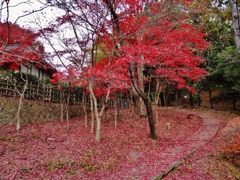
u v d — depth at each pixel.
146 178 4.41
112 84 6.84
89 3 6.55
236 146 5.66
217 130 9.46
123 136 8.44
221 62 13.59
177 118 13.08
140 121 11.72
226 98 19.61
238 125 7.89
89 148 6.62
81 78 6.82
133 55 6.34
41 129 9.01
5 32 6.99
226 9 15.41
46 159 5.55
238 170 5.26
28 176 4.61
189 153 6.24
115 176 4.70
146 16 7.81
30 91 11.70
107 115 13.94
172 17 8.99
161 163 5.40
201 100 21.88
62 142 7.30
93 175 4.87
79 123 11.23
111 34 7.74
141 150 6.85
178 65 9.55
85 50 7.59
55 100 13.35
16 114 9.54
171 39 7.82
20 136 7.47
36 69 16.36
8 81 10.67
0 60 5.00
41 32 7.72
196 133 9.10
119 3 6.71
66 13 6.73
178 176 4.86
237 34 6.97
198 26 13.26
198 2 13.42
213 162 5.74
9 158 5.41
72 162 5.47
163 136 8.70
